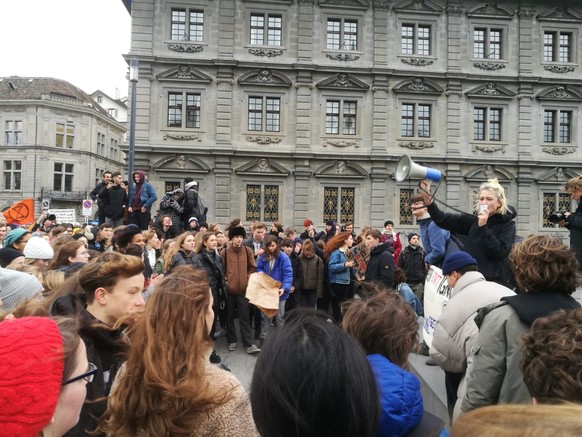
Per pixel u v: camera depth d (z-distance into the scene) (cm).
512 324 289
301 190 2811
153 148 2692
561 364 182
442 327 383
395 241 1504
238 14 2811
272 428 154
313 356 155
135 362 224
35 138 5050
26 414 139
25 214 1281
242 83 2794
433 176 525
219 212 2747
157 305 229
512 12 2952
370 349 271
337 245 1016
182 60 2742
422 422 223
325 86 2838
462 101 2942
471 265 405
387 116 2881
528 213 2938
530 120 2970
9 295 376
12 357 141
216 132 2769
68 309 311
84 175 5359
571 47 3031
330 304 1100
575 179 588
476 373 299
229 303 864
